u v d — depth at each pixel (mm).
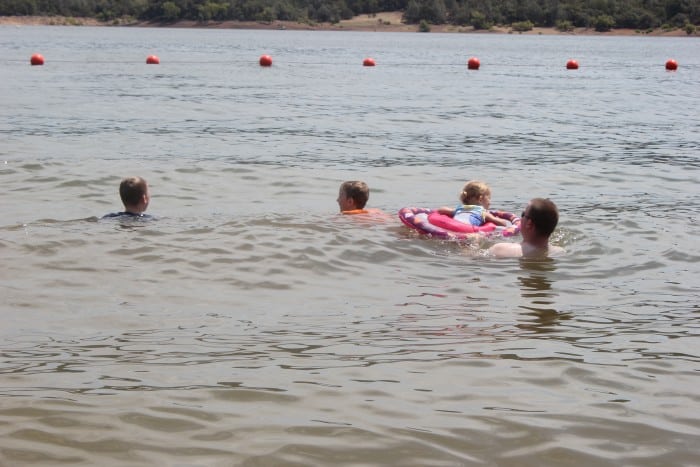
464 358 5781
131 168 13617
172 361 5660
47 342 6016
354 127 21141
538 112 26172
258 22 180250
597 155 16891
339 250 8656
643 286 7758
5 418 4695
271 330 6348
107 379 5312
